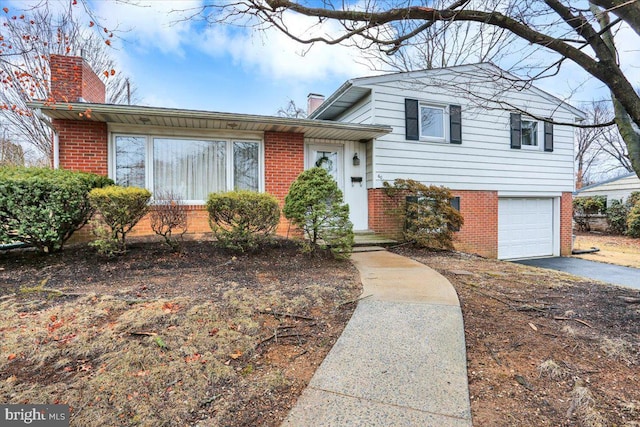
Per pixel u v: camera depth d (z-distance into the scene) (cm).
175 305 339
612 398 209
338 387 217
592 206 1734
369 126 751
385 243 789
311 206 576
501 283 476
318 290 405
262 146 758
